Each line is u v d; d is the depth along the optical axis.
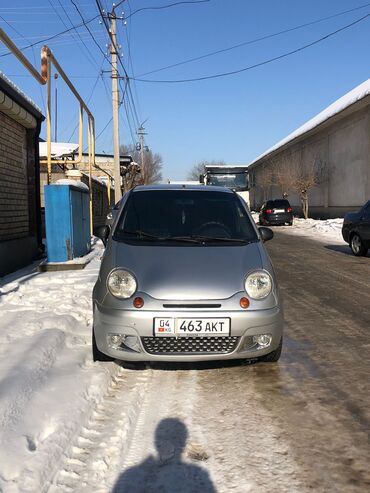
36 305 6.62
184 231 4.81
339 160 29.97
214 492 2.65
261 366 4.56
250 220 5.07
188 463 2.93
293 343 5.30
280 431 3.33
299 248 15.59
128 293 3.97
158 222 4.91
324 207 32.72
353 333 5.71
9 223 10.15
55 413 3.40
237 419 3.50
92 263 10.95
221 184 27.89
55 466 2.83
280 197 44.12
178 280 3.98
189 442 3.17
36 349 4.60
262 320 3.94
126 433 3.26
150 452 3.05
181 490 2.67
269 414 3.58
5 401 3.47
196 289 3.93
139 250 4.38
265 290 4.07
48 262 10.21
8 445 2.96
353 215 13.44
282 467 2.89
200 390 4.00
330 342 5.35
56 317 5.80
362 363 4.68
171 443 3.15
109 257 4.37
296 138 35.78
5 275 9.33
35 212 11.94
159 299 3.89
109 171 32.47
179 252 4.35
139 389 4.00
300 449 3.10
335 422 3.46
